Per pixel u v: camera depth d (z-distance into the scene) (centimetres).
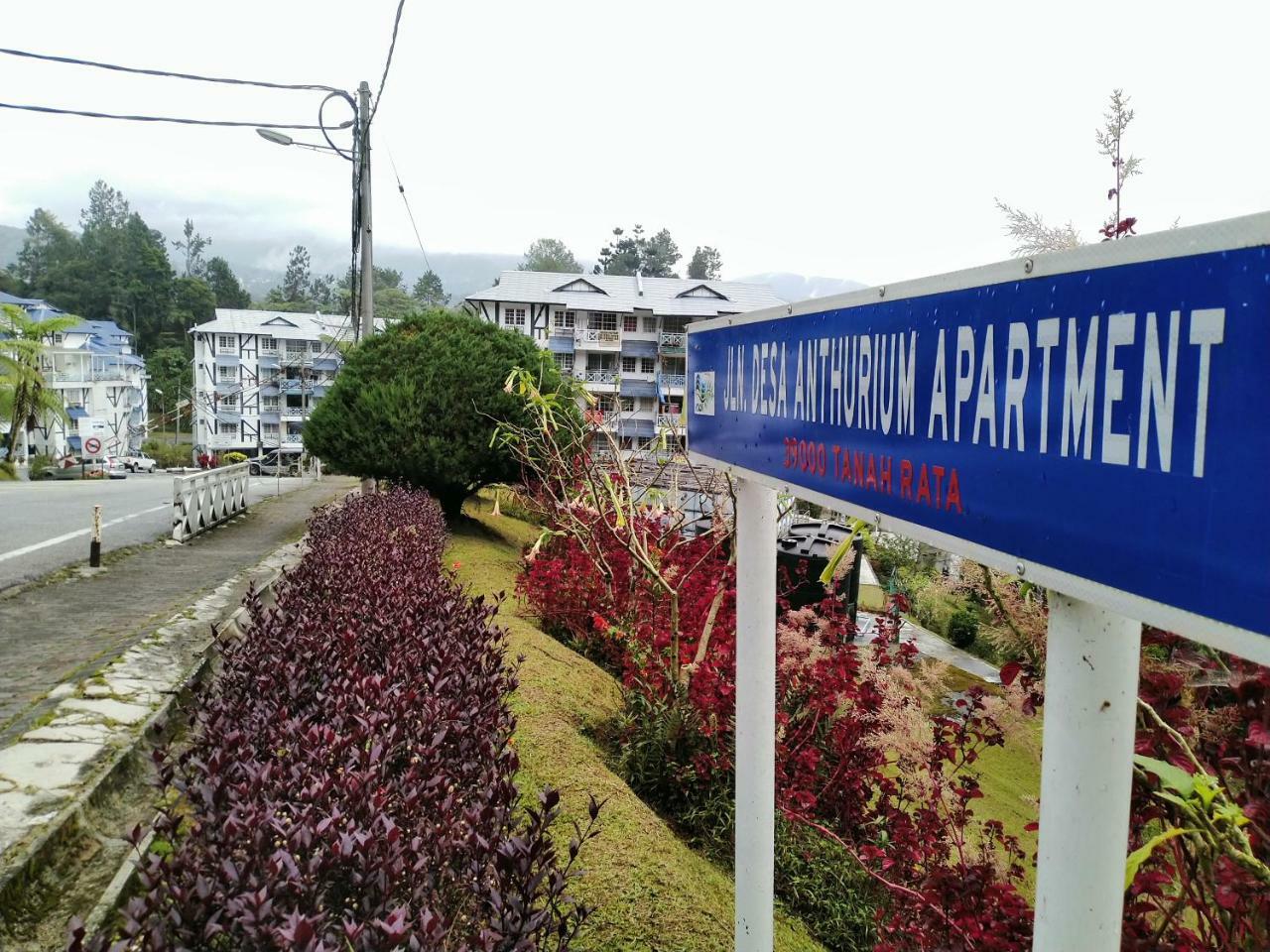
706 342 228
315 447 1270
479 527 1305
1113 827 101
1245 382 76
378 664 362
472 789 264
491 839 214
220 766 240
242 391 5600
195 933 180
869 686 403
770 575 203
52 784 361
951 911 278
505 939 192
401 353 1265
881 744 347
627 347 3709
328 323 6106
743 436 200
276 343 5903
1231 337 77
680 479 754
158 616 726
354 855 191
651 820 371
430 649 351
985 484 113
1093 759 101
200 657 555
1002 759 540
